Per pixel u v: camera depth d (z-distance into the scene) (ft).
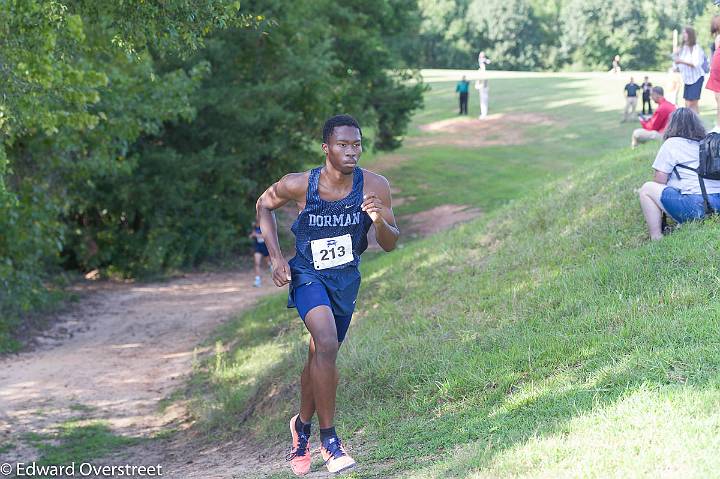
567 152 168.86
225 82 110.11
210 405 44.88
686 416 21.47
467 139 192.44
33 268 82.28
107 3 45.29
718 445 19.56
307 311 23.25
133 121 81.56
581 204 48.96
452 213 129.49
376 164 170.30
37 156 76.64
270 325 60.59
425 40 414.41
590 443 21.52
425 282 49.29
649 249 36.60
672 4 380.17
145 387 54.80
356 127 23.16
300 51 114.42
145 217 109.81
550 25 422.00
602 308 32.94
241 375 49.57
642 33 387.14
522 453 22.15
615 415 22.84
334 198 23.47
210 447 39.58
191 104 104.47
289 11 109.70
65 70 51.39
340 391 35.99
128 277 110.01
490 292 41.60
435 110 228.43
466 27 419.74
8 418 48.14
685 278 32.76
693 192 37.29
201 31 44.65
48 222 78.59
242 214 118.11
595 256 40.37
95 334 74.49
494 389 29.78
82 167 82.02
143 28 44.19
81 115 55.88
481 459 22.85
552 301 36.19
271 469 30.86
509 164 163.84
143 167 107.76
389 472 25.62
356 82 137.49
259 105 110.73
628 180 48.88
